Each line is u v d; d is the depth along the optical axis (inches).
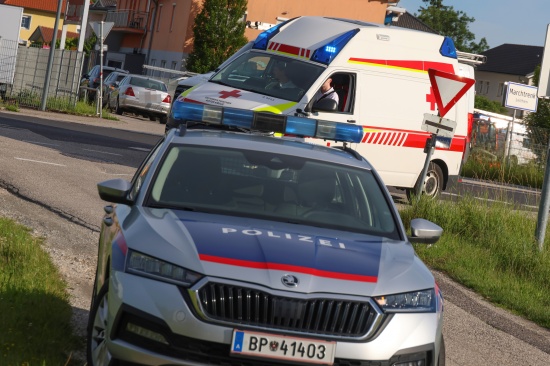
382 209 302.0
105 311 256.1
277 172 302.7
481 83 4640.8
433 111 775.1
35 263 397.1
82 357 289.0
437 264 581.3
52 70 1521.9
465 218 670.5
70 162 765.9
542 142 1455.5
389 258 264.4
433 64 773.3
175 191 287.1
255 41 742.5
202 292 234.2
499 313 496.1
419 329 245.1
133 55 2925.7
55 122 1200.2
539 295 551.2
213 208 282.0
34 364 266.7
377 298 242.1
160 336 233.6
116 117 1593.3
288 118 338.6
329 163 315.6
